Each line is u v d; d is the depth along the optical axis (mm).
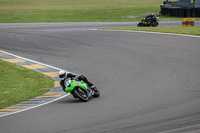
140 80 47188
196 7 172375
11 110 36656
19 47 83250
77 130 25859
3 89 48719
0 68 61969
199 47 70312
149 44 77812
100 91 42750
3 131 27516
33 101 40875
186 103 32250
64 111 33188
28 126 28391
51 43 87438
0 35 105438
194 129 23625
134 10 193875
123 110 31484
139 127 25312
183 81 44406
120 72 53688
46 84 50500
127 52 70125
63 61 65750
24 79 54094
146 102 34219
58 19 167000
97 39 89938
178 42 78125
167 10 169125
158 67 55125
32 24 147125
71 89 36812
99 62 62594
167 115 28234
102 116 29750
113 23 146000
